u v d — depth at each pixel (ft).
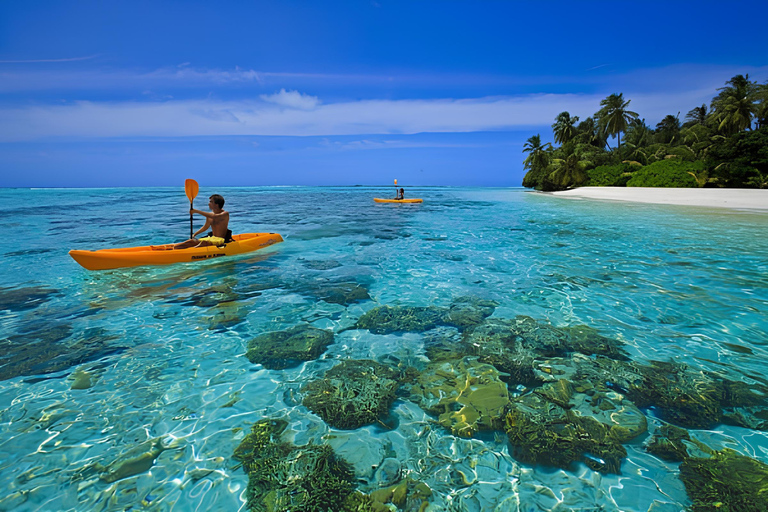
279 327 13.29
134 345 11.80
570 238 32.22
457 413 8.37
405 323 13.65
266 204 80.48
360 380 9.78
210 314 14.56
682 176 96.63
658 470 6.61
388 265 22.59
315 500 6.10
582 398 8.86
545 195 112.27
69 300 16.05
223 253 23.97
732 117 110.11
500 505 5.98
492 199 94.68
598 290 17.38
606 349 11.45
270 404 8.77
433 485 6.41
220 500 6.10
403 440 7.56
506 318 14.07
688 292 16.98
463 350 11.47
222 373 10.16
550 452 7.13
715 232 34.35
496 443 7.43
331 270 21.38
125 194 130.00
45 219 48.75
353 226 41.63
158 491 6.27
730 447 7.11
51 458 6.98
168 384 9.59
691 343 11.78
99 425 7.95
